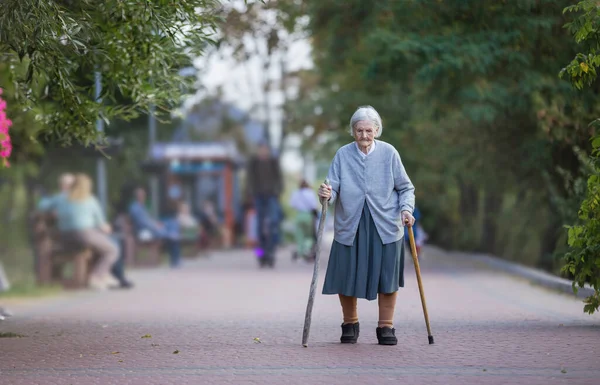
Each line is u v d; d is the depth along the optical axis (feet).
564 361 39.70
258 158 128.36
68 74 48.70
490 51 76.84
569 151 82.74
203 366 39.63
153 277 111.86
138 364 40.40
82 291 91.76
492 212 128.77
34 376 37.55
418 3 77.87
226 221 214.48
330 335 49.73
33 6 43.98
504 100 85.81
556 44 74.69
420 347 44.52
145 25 51.06
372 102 122.72
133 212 136.77
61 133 56.03
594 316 57.47
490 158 100.27
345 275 45.50
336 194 45.88
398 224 45.70
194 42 52.54
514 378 35.78
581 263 49.90
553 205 86.38
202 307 69.87
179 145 216.95
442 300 69.92
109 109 54.13
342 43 108.68
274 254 128.57
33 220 99.30
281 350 43.98
